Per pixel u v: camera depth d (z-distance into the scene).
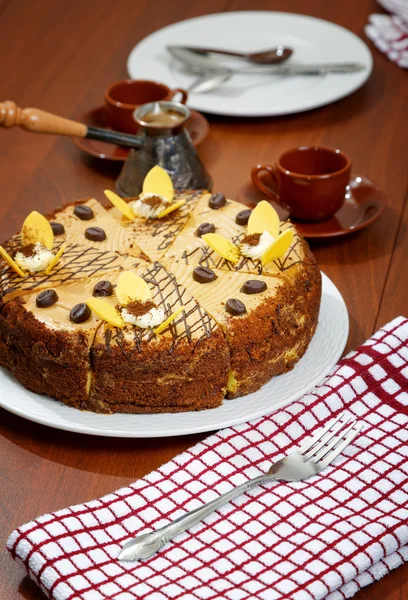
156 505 0.99
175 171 1.28
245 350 1.06
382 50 1.57
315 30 1.59
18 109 1.24
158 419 1.06
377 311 1.18
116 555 0.96
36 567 0.94
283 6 1.68
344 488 1.00
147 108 1.30
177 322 1.06
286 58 1.52
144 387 1.05
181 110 1.29
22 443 1.06
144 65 1.52
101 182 1.35
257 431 1.05
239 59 1.53
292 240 1.15
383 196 1.29
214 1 1.70
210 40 1.58
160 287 1.10
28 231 1.14
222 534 0.97
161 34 1.59
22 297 1.09
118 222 1.19
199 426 1.04
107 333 1.05
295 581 0.94
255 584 0.94
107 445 1.06
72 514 0.98
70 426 1.04
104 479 1.03
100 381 1.05
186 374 1.05
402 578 0.97
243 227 1.18
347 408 1.07
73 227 1.18
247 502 0.99
